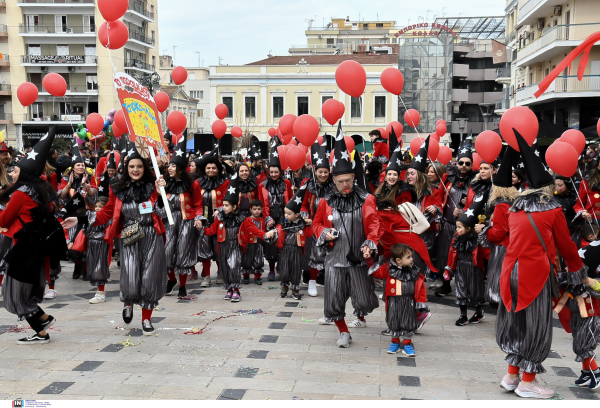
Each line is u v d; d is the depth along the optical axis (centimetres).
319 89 4172
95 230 816
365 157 1348
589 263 524
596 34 539
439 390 497
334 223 611
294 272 856
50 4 4394
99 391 482
